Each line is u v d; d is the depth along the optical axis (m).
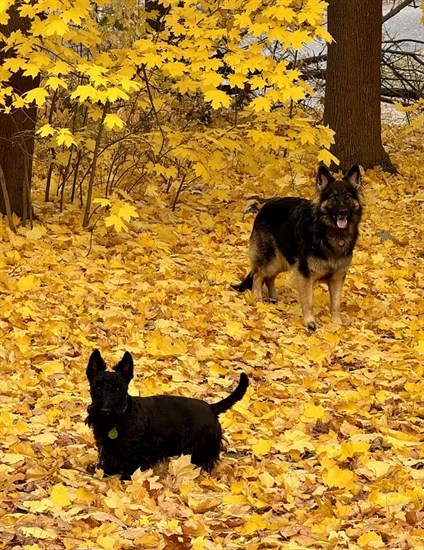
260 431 7.13
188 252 12.23
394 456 6.69
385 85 23.48
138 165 14.38
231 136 12.50
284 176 15.69
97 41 11.57
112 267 11.09
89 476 6.07
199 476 6.19
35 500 5.58
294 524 5.46
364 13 16.50
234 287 11.24
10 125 12.34
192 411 6.25
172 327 9.42
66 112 13.15
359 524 5.49
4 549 4.93
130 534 5.22
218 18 11.32
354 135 16.86
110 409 5.80
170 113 14.73
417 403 8.04
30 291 9.94
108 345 8.73
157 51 11.61
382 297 11.29
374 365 9.02
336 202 10.13
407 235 13.66
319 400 7.93
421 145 20.17
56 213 13.02
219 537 5.23
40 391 7.54
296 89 10.48
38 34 9.86
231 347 9.19
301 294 10.45
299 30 10.54
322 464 6.42
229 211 14.02
